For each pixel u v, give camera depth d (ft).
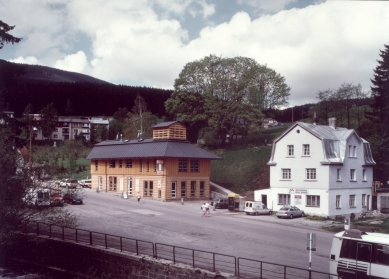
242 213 174.40
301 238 116.06
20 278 98.99
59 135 545.03
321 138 167.43
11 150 109.40
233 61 317.42
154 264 82.79
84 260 97.55
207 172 222.89
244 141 316.60
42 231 118.52
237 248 101.04
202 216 159.12
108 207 176.86
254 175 239.09
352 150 179.52
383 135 215.31
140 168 222.69
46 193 109.70
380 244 68.39
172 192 208.23
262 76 333.21
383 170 208.85
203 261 86.53
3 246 109.29
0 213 101.86
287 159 178.70
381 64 223.92
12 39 124.88
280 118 547.08
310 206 168.76
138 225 134.10
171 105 331.16
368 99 271.69
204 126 330.13
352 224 144.87
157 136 227.61
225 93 314.14
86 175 284.82
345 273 71.10
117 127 427.33
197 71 323.37
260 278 69.51
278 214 160.76
